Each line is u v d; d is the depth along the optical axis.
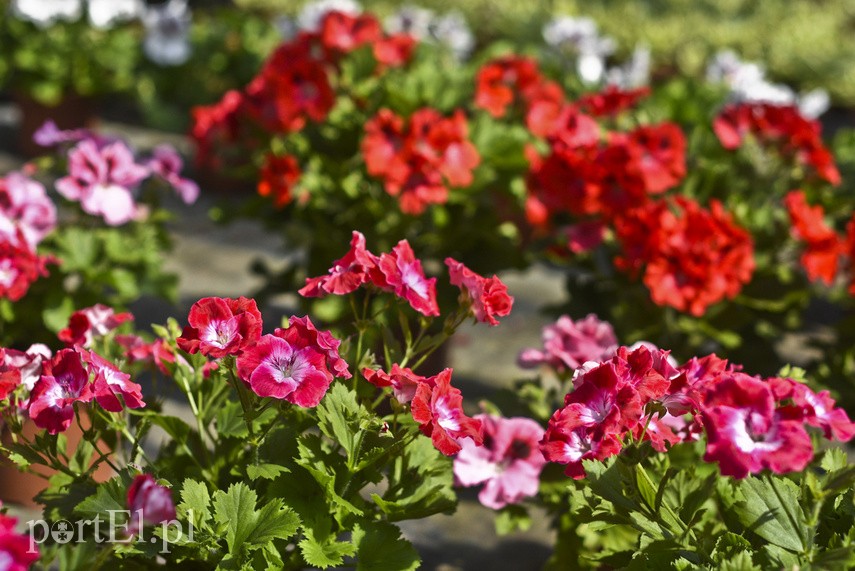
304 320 1.92
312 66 4.28
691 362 2.02
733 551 1.89
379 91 4.51
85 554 1.73
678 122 5.08
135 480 1.81
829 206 4.40
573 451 1.92
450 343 4.41
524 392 2.81
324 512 2.03
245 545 1.89
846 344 4.09
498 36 9.89
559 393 2.92
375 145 3.86
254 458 2.05
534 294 5.83
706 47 10.29
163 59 7.55
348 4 6.45
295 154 4.45
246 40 7.65
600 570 2.73
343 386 1.99
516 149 4.27
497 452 2.50
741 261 3.50
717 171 4.29
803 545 1.83
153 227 3.89
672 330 3.95
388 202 4.23
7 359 2.11
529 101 4.71
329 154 4.52
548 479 2.78
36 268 2.75
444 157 3.90
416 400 1.91
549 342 2.69
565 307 4.18
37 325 3.51
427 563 3.28
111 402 1.95
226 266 5.85
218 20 8.08
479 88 4.44
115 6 7.72
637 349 1.95
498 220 4.33
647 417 1.99
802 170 4.39
